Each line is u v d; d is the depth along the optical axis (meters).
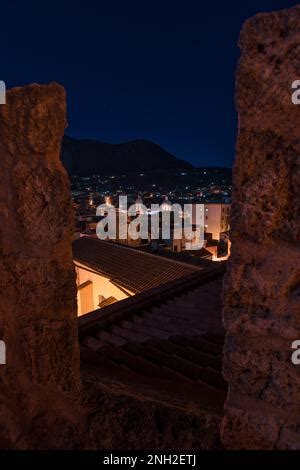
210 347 3.51
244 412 1.62
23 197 1.84
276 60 1.29
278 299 1.46
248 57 1.33
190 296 5.13
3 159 1.84
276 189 1.37
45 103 1.72
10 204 1.87
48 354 1.99
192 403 2.35
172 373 2.95
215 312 4.48
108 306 4.52
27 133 1.74
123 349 3.50
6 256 1.91
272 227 1.41
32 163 1.81
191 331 3.91
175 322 4.23
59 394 2.07
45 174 1.80
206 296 5.11
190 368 3.04
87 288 15.18
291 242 1.40
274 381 1.54
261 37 1.30
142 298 4.80
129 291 12.33
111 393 2.28
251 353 1.56
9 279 1.93
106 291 14.49
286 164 1.34
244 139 1.39
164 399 2.35
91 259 15.60
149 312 4.61
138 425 2.02
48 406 2.06
